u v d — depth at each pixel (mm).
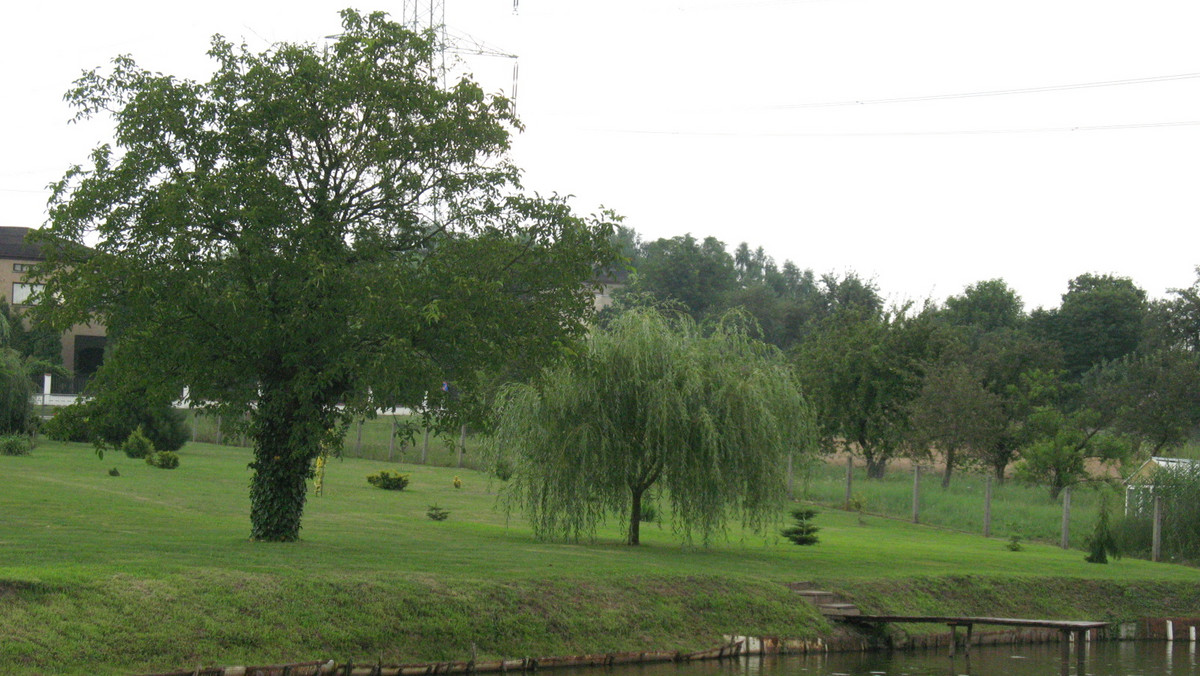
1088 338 84438
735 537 29906
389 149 19469
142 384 19766
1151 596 25328
